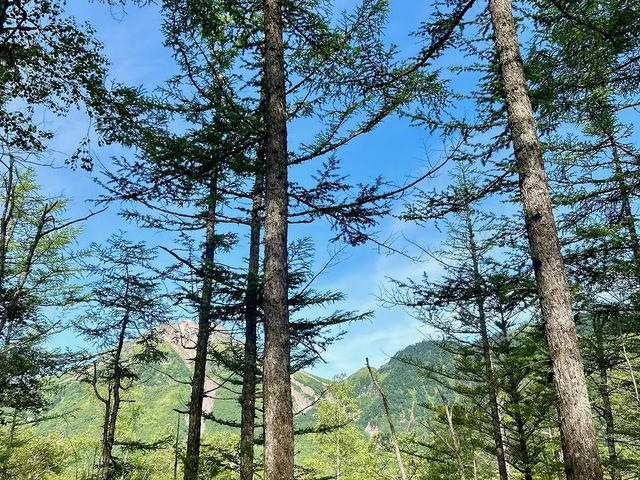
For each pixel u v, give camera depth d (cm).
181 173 630
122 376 1414
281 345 552
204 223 1202
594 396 1042
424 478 1173
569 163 895
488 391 1067
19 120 623
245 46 707
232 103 625
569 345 520
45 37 661
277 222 611
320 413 2548
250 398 927
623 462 813
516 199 652
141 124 671
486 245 729
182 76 748
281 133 657
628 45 699
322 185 758
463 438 931
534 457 1051
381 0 664
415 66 659
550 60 770
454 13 676
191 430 1032
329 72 741
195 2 609
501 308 777
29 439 1612
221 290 900
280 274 588
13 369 500
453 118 656
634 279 779
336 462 2625
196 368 1084
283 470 490
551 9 712
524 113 627
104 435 1345
